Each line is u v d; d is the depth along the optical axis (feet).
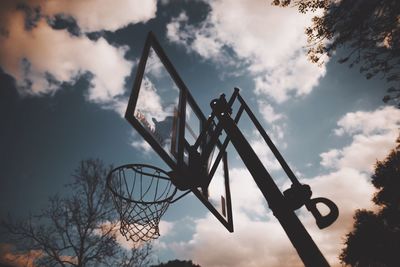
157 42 10.59
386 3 17.79
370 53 19.70
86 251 32.45
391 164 48.52
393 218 49.29
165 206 10.05
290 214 8.06
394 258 48.47
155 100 9.24
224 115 10.23
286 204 8.22
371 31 19.07
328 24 19.85
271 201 8.41
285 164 9.81
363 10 18.47
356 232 53.16
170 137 9.25
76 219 33.24
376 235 50.39
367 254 51.34
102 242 33.06
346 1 18.97
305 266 7.23
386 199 49.57
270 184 8.77
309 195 8.25
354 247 52.80
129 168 10.02
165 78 10.59
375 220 51.83
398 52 18.90
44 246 32.22
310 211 8.14
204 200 10.71
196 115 12.50
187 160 9.98
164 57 10.85
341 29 19.65
